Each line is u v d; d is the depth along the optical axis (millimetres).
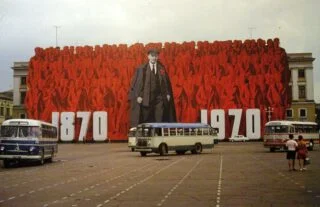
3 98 103438
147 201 13602
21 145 29328
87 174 23141
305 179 19672
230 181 18984
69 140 81625
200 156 40031
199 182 18688
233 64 80188
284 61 80062
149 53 80438
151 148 41562
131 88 80188
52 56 84688
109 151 51406
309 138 48125
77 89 83000
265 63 79938
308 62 101000
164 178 20547
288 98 79500
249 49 80438
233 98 79312
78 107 82562
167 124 43281
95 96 82188
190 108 79500
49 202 13625
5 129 29672
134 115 79312
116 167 27859
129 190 16281
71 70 83688
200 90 79625
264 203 13070
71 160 35844
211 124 78688
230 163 30125
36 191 16328
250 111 78625
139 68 80562
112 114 81312
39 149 29906
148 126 42250
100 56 83062
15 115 103938
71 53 84125
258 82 79688
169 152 48969
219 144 69812
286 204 12867
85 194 15344
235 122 78562
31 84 84688
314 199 13812
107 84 82000
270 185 17484
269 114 78625
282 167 26375
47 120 83188
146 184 18156
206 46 80688
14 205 13102
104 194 15281
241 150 50375
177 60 80438
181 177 20891
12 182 19562
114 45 82875
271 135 46000
